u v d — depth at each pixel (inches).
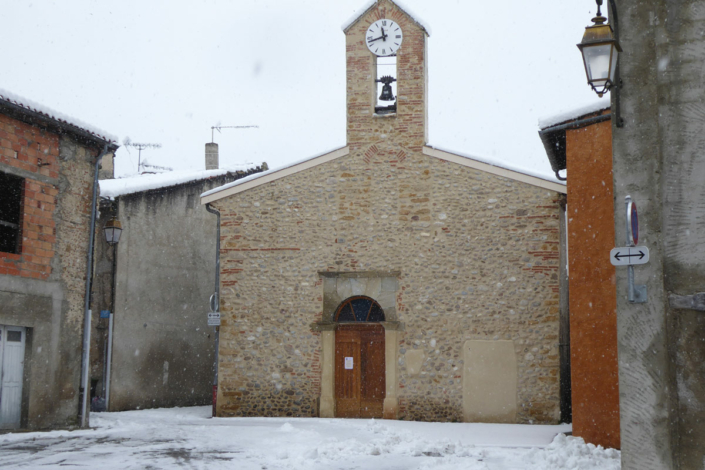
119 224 600.1
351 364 642.8
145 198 785.6
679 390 276.8
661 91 293.6
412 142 646.5
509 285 615.5
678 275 282.0
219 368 653.9
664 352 279.3
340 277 645.3
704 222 281.4
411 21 660.1
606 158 434.0
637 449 279.3
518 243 617.6
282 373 644.1
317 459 388.2
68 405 541.3
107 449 414.0
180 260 829.2
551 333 603.5
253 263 659.4
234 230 665.6
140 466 352.8
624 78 299.7
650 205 289.0
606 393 421.4
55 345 533.3
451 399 613.9
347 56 667.4
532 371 602.9
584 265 443.2
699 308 274.5
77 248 558.3
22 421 507.8
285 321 649.0
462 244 627.8
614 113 300.7
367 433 502.3
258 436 474.0
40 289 522.3
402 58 659.4
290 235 656.4
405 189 642.8
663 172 289.1
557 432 529.3
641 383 281.7
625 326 286.7
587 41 283.3
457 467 359.3
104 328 735.7
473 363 613.9
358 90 661.9
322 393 636.1
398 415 620.7
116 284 742.5
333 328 641.6
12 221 521.0
